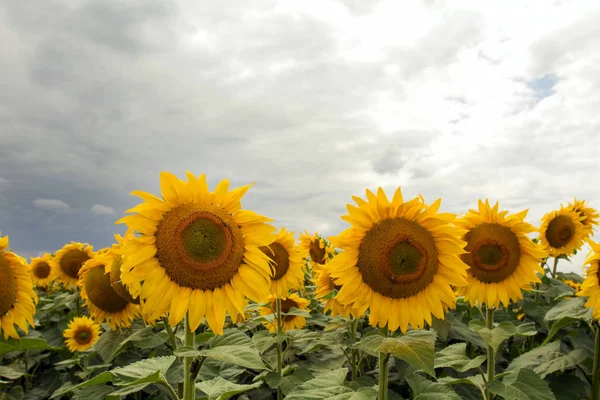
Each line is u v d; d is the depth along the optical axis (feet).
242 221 2.46
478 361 2.90
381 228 2.68
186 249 2.31
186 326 2.31
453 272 2.70
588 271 3.45
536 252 3.43
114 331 3.92
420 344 2.24
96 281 3.89
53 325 6.57
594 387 3.40
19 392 4.78
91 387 3.40
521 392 2.79
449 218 2.67
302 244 5.62
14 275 3.66
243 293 2.38
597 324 3.39
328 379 2.43
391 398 3.40
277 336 3.88
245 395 4.07
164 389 3.89
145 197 2.29
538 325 4.83
